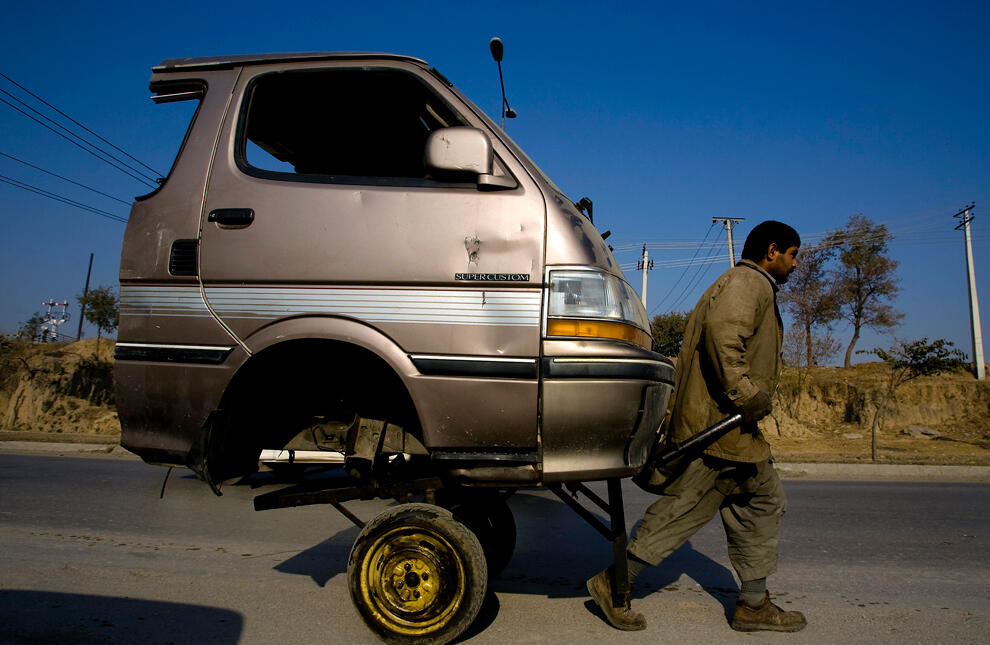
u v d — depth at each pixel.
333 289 2.93
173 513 5.95
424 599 2.88
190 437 3.00
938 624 3.54
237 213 3.04
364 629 3.24
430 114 3.86
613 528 3.21
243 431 3.24
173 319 3.05
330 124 4.03
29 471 8.44
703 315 3.31
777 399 21.12
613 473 2.85
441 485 3.11
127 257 3.15
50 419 19.47
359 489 3.18
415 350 2.86
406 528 2.91
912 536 5.77
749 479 3.25
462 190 2.96
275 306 2.96
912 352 14.38
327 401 3.34
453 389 2.83
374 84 3.51
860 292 34.56
